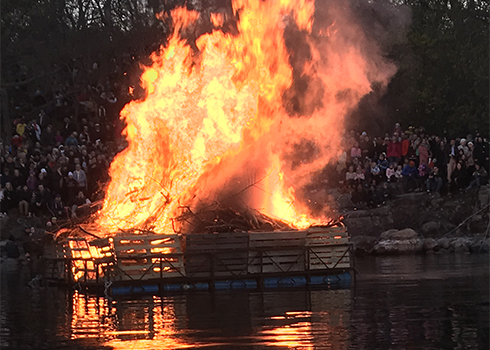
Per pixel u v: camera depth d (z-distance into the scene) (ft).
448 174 112.06
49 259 73.26
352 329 42.04
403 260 85.66
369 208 112.88
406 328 41.88
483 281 61.62
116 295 59.72
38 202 104.12
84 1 136.46
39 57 131.03
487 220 108.58
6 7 131.85
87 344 40.68
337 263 63.57
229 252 61.72
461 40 128.88
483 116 128.16
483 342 38.01
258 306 51.26
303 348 37.78
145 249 60.70
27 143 111.86
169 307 52.31
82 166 106.63
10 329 46.39
